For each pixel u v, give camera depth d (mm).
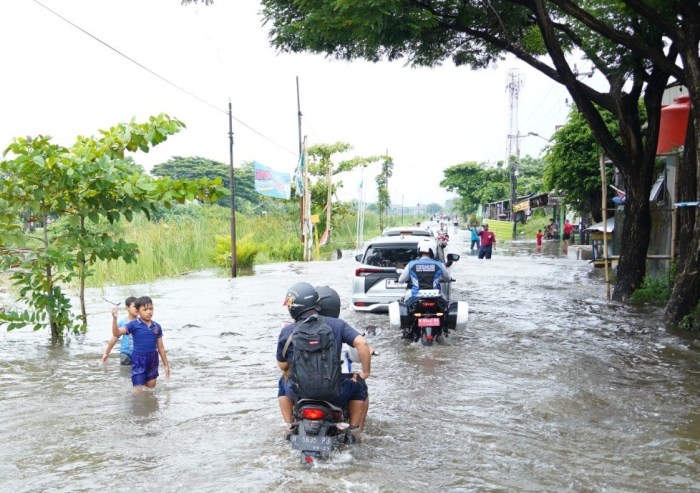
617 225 19094
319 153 36562
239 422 5824
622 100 13406
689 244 11961
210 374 7770
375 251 12328
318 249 30828
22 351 9172
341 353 5324
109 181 9109
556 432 5508
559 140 29562
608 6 12820
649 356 8523
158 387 7145
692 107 10586
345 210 40781
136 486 4402
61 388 7117
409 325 9578
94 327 11164
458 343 9422
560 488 4344
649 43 12766
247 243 24906
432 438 5340
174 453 5031
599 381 7227
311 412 4691
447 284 11336
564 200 31969
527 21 14102
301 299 5031
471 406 6270
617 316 11867
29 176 9016
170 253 23531
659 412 6094
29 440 5375
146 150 9836
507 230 54312
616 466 4746
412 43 14438
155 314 12469
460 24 13773
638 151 13719
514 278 18797
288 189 29391
